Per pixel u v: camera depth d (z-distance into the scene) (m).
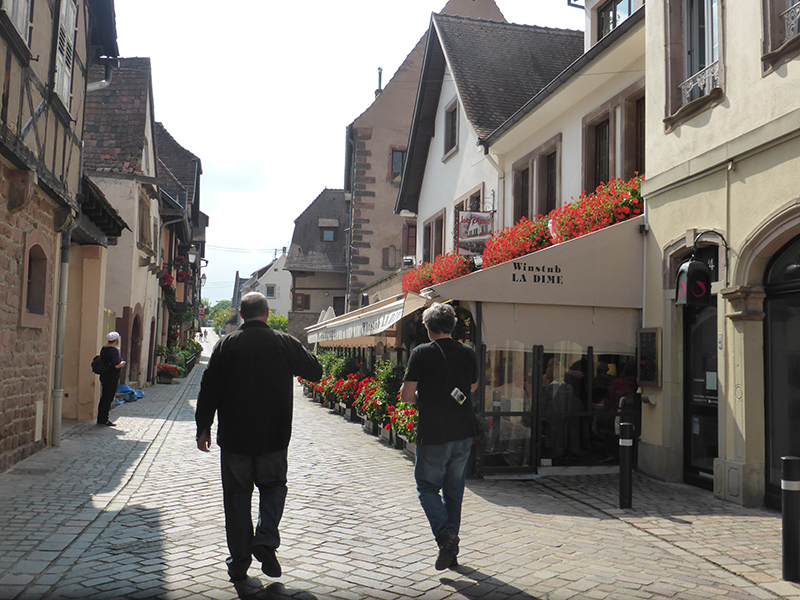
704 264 7.30
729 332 7.34
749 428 7.04
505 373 8.62
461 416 4.76
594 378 8.96
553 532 5.74
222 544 5.11
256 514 6.23
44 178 8.36
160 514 6.05
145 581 4.21
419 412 4.81
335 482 7.77
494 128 15.45
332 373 17.67
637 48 10.02
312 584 4.25
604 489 7.81
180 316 33.12
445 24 18.08
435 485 4.71
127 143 18.48
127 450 9.71
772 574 4.70
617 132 10.84
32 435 8.91
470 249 13.53
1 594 3.91
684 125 8.27
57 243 9.84
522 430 8.67
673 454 8.30
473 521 6.09
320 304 46.88
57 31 8.52
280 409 4.33
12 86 7.10
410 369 4.79
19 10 7.13
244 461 4.26
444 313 4.95
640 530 5.91
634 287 9.05
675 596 4.19
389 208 31.09
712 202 7.71
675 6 8.63
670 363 8.38
